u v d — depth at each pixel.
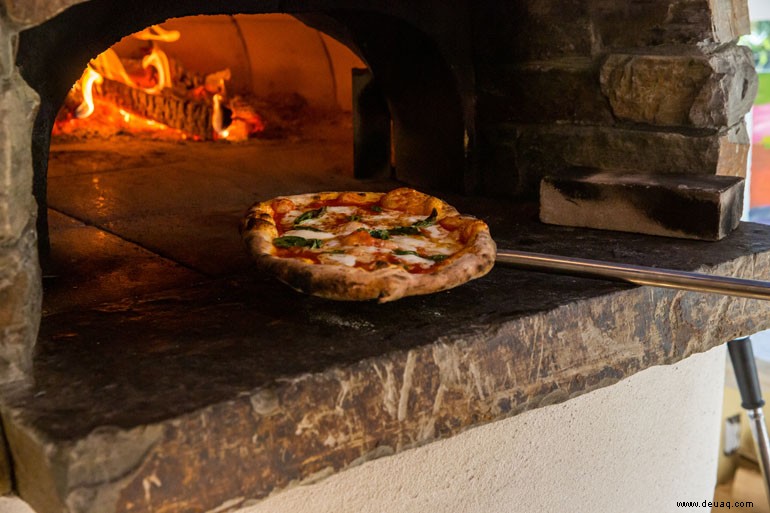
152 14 1.71
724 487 3.05
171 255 1.74
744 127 2.05
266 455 1.12
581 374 1.46
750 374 2.05
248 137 3.01
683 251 1.71
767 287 1.33
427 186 2.32
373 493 1.47
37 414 1.05
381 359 1.21
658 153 1.95
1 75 1.07
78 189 2.29
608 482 1.88
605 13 1.96
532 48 2.07
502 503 1.67
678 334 1.60
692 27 1.86
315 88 3.12
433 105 2.24
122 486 1.02
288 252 1.34
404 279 1.22
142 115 3.09
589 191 1.86
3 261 1.10
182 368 1.18
